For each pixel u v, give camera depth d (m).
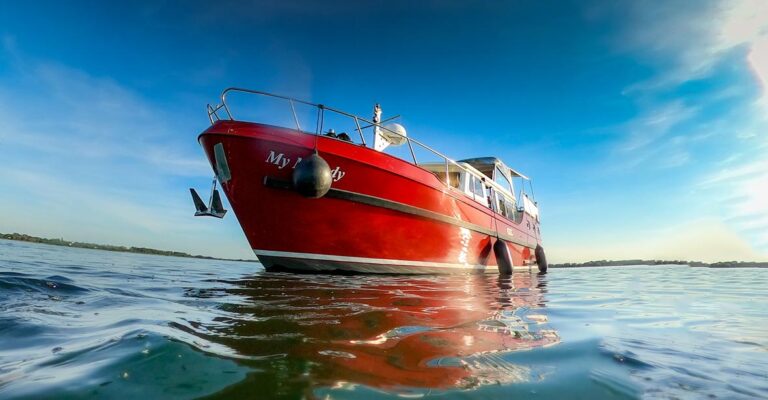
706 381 1.47
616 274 13.18
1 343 1.76
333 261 7.39
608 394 1.33
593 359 1.74
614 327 2.62
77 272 5.47
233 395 1.21
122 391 1.22
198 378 1.34
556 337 2.20
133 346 1.65
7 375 1.34
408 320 2.58
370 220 7.21
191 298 3.39
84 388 1.23
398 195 7.35
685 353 1.90
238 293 3.83
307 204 6.83
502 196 12.21
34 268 5.48
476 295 4.45
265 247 7.50
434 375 1.47
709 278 10.50
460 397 1.26
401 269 7.89
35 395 1.18
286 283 5.10
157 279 5.17
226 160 6.67
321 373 1.44
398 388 1.33
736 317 3.20
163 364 1.45
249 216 7.23
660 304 4.09
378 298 3.72
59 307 2.68
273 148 6.52
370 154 6.96
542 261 14.80
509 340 2.09
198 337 1.87
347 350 1.77
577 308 3.59
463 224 8.85
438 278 7.26
